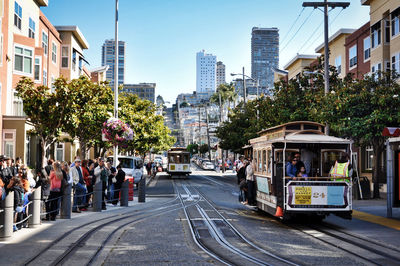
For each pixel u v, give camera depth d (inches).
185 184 1517.0
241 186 751.1
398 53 1132.5
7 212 405.1
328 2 933.8
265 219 621.0
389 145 623.5
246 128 1824.6
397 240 437.7
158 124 2103.8
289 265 328.2
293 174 547.5
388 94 853.8
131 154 2261.3
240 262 335.9
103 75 2331.4
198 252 371.9
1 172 540.1
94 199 666.8
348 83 1016.2
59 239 413.7
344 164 539.8
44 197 541.0
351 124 877.8
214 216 629.0
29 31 1263.5
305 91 1219.2
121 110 1352.1
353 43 1429.6
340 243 428.1
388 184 626.8
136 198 960.9
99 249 381.7
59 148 1563.7
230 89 3966.5
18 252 350.6
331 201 529.7
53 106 911.7
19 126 1055.6
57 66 1551.4
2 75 1050.7
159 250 379.9
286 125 616.1
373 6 1269.7
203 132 5792.3
